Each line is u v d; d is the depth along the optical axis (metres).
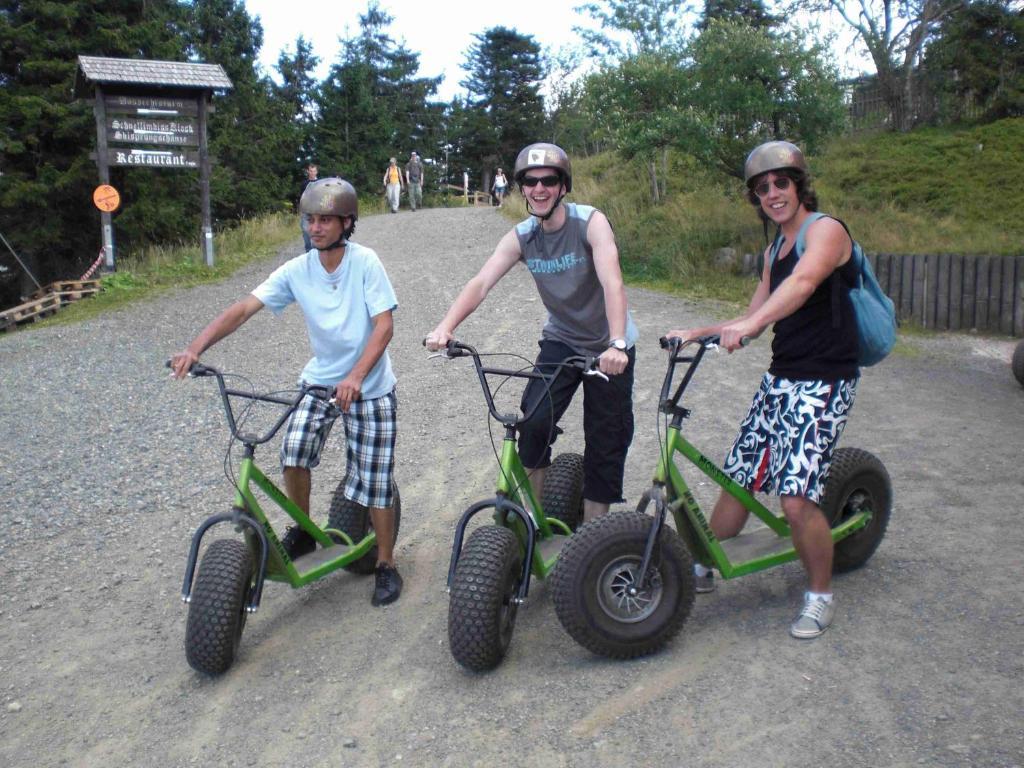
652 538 3.61
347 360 4.32
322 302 4.25
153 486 6.48
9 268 24.73
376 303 4.19
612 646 3.65
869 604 4.06
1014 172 17.47
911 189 17.64
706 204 17.42
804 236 3.69
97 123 16.83
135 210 22.39
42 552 5.39
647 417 7.50
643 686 3.55
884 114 23.83
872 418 7.47
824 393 3.72
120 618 4.54
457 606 3.61
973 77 21.83
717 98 15.14
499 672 3.75
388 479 4.45
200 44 33.34
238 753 3.38
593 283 4.18
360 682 3.78
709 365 9.27
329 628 4.27
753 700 3.39
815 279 3.53
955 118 22.78
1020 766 2.91
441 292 14.20
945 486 5.67
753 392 8.23
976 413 7.66
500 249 4.25
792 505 3.73
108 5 22.56
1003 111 21.64
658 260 15.11
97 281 16.05
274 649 4.11
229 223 28.06
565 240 4.10
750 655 3.70
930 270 12.45
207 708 3.68
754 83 14.95
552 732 3.32
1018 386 8.95
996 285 12.03
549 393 3.96
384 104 49.44
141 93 17.05
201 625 3.73
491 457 6.73
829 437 3.72
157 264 17.81
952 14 23.03
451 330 4.01
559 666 3.77
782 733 3.18
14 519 5.92
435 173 59.06
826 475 3.81
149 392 9.28
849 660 3.60
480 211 25.95
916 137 20.91
